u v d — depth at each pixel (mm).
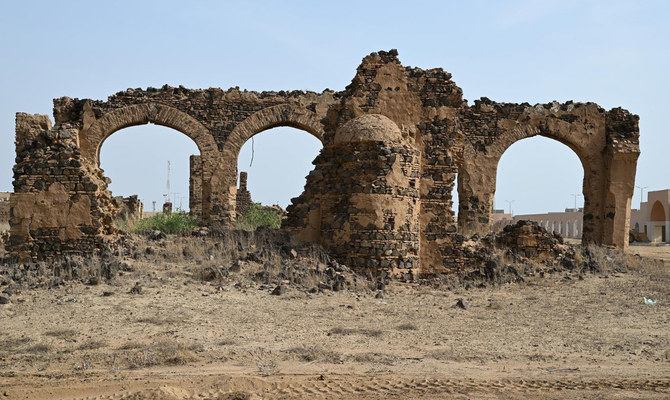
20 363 8938
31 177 16078
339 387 8031
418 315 12625
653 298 14992
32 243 15938
